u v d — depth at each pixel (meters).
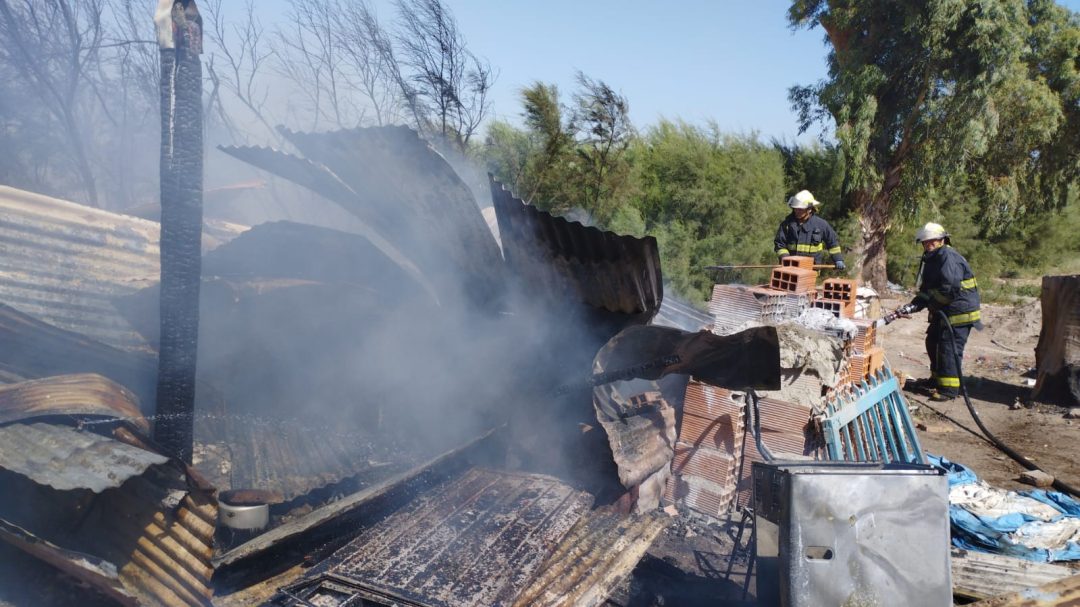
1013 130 19.59
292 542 3.61
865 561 3.05
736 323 5.84
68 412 2.84
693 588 4.24
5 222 4.41
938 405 8.76
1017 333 13.44
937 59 16.84
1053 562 4.41
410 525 3.79
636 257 3.70
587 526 4.04
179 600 2.83
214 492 2.97
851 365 5.70
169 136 3.32
